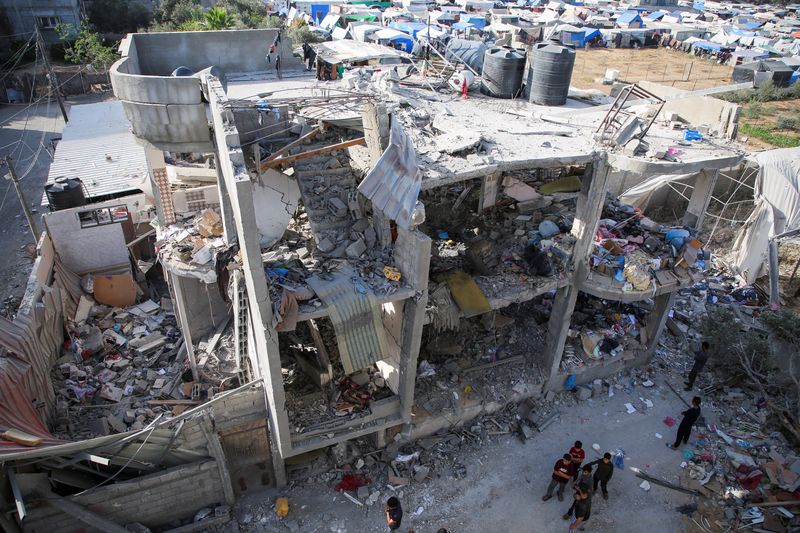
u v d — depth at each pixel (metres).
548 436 15.51
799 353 16.34
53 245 18.53
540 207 16.80
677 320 19.92
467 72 18.64
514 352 17.03
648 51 71.88
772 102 49.69
